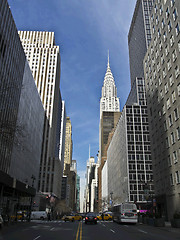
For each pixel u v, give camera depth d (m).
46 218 55.75
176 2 39.50
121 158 95.56
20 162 65.75
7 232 18.72
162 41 46.19
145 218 34.59
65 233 18.70
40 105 95.00
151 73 53.19
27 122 73.19
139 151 85.31
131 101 114.56
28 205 67.94
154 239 15.28
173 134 39.53
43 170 109.38
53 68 127.62
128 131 88.31
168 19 43.25
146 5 131.50
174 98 39.56
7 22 50.88
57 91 136.12
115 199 104.62
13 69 56.50
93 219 33.56
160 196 44.97
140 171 82.12
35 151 86.81
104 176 164.38
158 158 47.12
